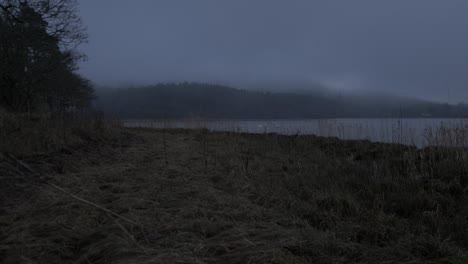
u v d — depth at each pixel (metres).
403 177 5.43
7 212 3.41
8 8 18.94
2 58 17.89
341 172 5.95
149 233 3.06
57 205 3.64
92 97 26.70
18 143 5.56
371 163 6.43
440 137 6.79
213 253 2.73
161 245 2.83
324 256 2.79
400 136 8.27
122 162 6.08
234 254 2.68
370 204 4.41
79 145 6.79
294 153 8.09
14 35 17.92
